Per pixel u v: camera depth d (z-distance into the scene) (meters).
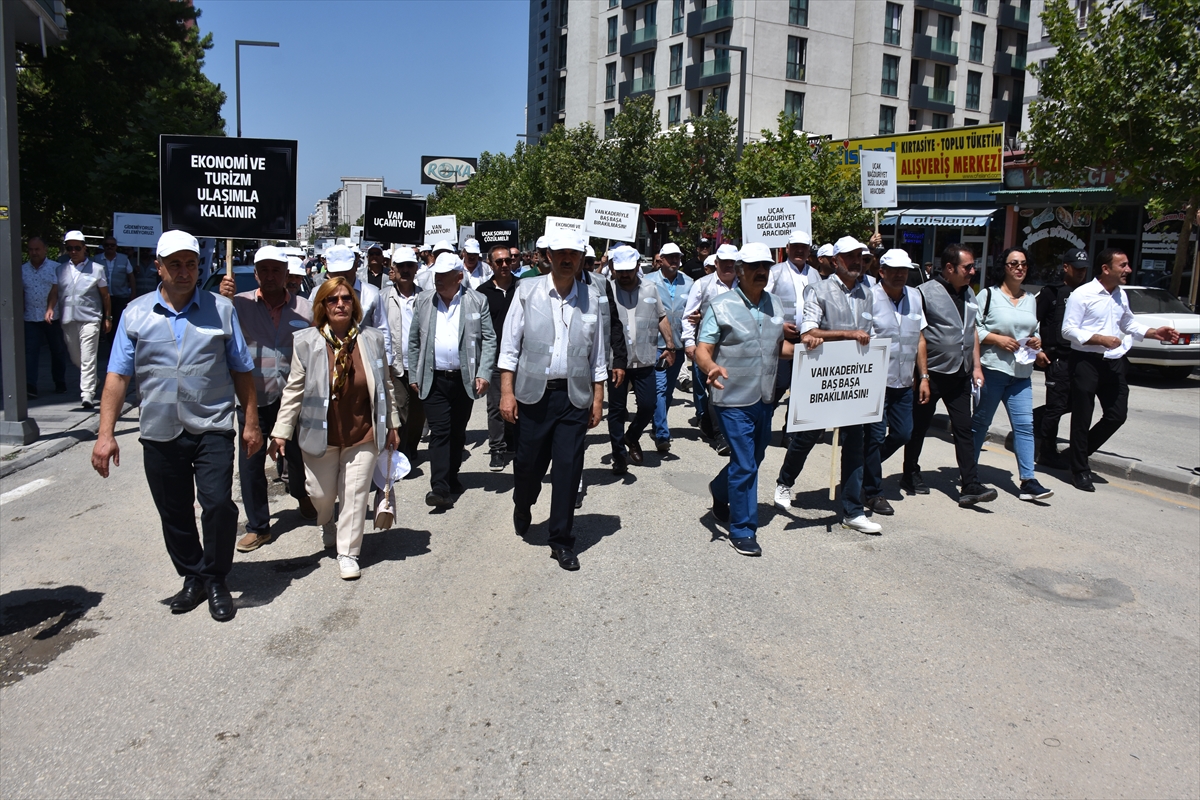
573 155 36.16
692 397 12.71
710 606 4.88
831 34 45.03
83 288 10.48
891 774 3.35
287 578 5.27
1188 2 14.71
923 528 6.37
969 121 50.09
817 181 21.88
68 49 21.73
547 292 5.55
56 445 8.55
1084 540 6.15
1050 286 8.25
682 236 31.66
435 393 6.74
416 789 3.22
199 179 6.37
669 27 48.16
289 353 5.94
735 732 3.62
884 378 6.19
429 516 6.61
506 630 4.55
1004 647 4.44
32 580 5.21
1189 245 21.47
